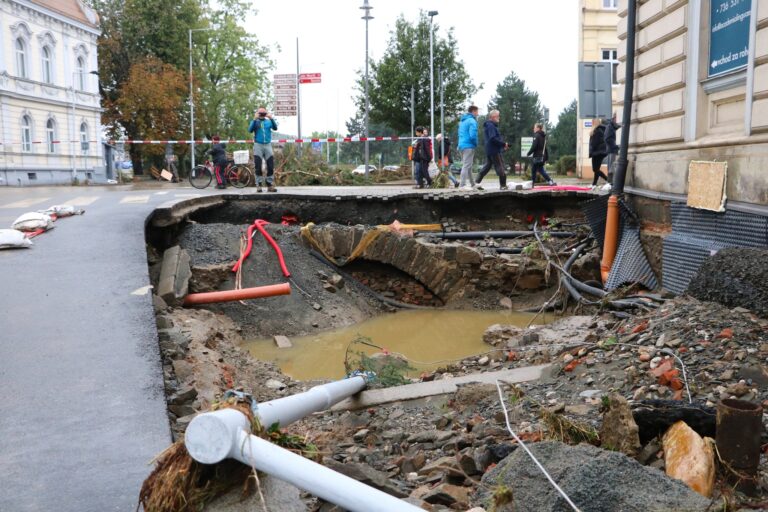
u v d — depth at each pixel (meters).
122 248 8.69
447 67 37.44
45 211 11.07
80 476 3.49
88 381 4.74
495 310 12.89
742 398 4.75
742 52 8.16
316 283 12.44
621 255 10.66
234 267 11.64
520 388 5.69
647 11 10.42
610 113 13.02
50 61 41.25
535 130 19.34
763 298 6.25
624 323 7.45
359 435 5.35
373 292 13.38
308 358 9.72
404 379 7.04
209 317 9.99
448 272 13.20
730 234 8.23
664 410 4.10
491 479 3.50
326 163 28.86
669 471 3.57
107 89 53.56
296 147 28.73
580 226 13.80
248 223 14.65
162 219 11.83
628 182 11.35
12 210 12.36
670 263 9.61
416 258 13.18
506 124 73.19
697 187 8.91
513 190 15.07
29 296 6.67
